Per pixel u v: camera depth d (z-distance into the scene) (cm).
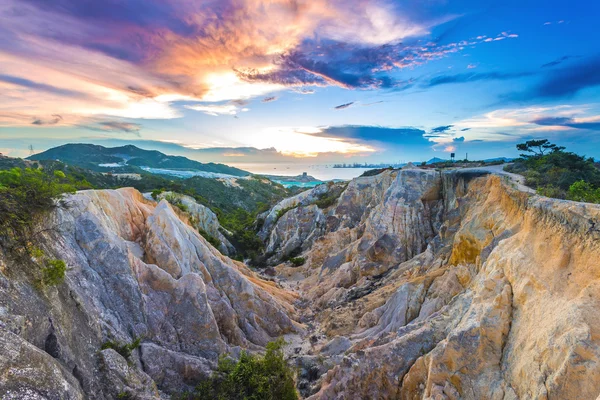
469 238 2647
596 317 1155
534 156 4281
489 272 1928
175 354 2069
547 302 1395
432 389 1588
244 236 8481
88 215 2327
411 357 1886
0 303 1204
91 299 1889
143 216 3306
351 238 5512
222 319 2738
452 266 2750
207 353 2322
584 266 1335
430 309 2423
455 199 3931
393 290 3278
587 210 1435
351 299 3650
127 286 2172
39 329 1318
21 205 1650
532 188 2770
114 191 3119
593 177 3238
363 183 6538
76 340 1533
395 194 4444
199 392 1955
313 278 5175
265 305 3281
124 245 2409
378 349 1961
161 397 1831
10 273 1355
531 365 1289
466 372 1554
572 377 1102
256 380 2019
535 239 1686
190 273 2544
